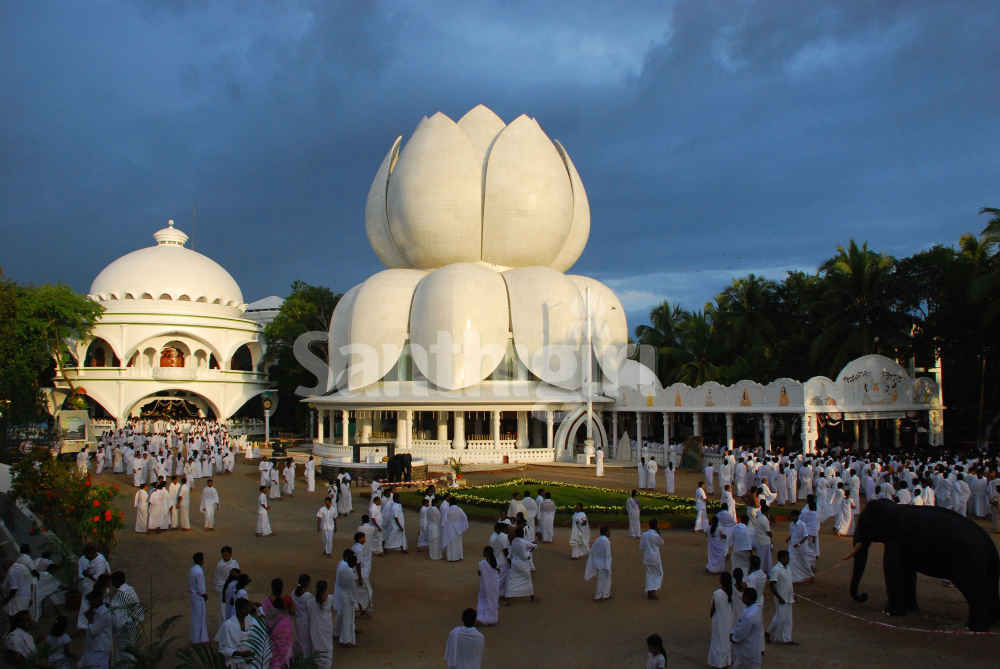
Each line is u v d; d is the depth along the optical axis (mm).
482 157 43469
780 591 11312
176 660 10805
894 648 11117
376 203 45000
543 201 41875
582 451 38531
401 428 37844
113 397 52812
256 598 14016
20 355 45469
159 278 57906
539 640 11578
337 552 18172
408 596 14172
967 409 38062
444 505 17438
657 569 13820
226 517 23656
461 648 9203
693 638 11609
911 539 12578
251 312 80250
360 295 40281
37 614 12258
